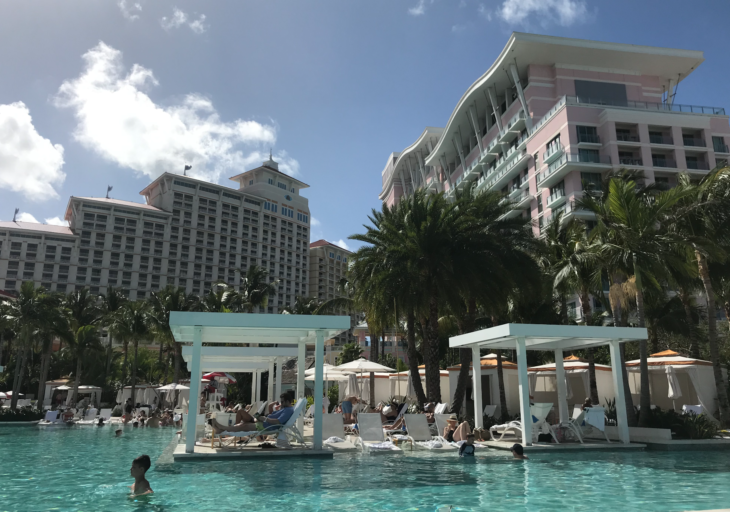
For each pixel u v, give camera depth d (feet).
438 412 56.65
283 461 36.35
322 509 21.81
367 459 37.81
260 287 186.70
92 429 86.33
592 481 28.81
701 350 113.29
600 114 180.65
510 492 25.54
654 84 211.61
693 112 186.80
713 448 45.60
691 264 67.00
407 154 325.83
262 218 494.59
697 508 21.84
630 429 50.78
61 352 213.46
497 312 72.90
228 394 130.41
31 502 23.54
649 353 113.60
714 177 64.90
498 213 73.51
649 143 177.78
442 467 34.06
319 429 40.01
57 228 408.26
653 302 79.87
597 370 84.64
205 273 444.14
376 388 115.24
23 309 134.31
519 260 70.49
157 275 420.36
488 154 234.17
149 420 90.74
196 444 42.29
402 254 69.67
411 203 75.00
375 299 71.61
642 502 23.15
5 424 102.83
